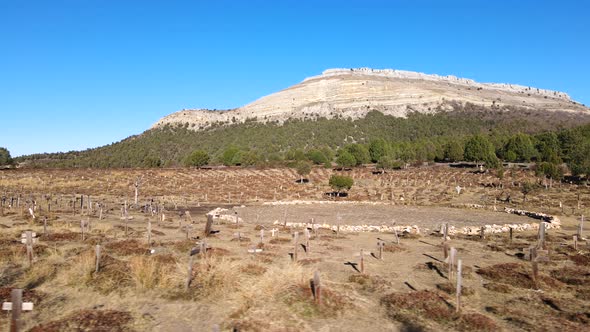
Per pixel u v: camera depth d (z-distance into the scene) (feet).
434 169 275.80
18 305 30.76
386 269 56.70
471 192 186.70
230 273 46.39
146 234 78.95
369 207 146.41
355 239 82.64
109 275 46.03
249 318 36.35
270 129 603.26
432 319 37.96
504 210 136.98
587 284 50.49
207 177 241.55
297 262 55.47
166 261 53.36
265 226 97.96
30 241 50.08
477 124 592.19
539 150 293.64
